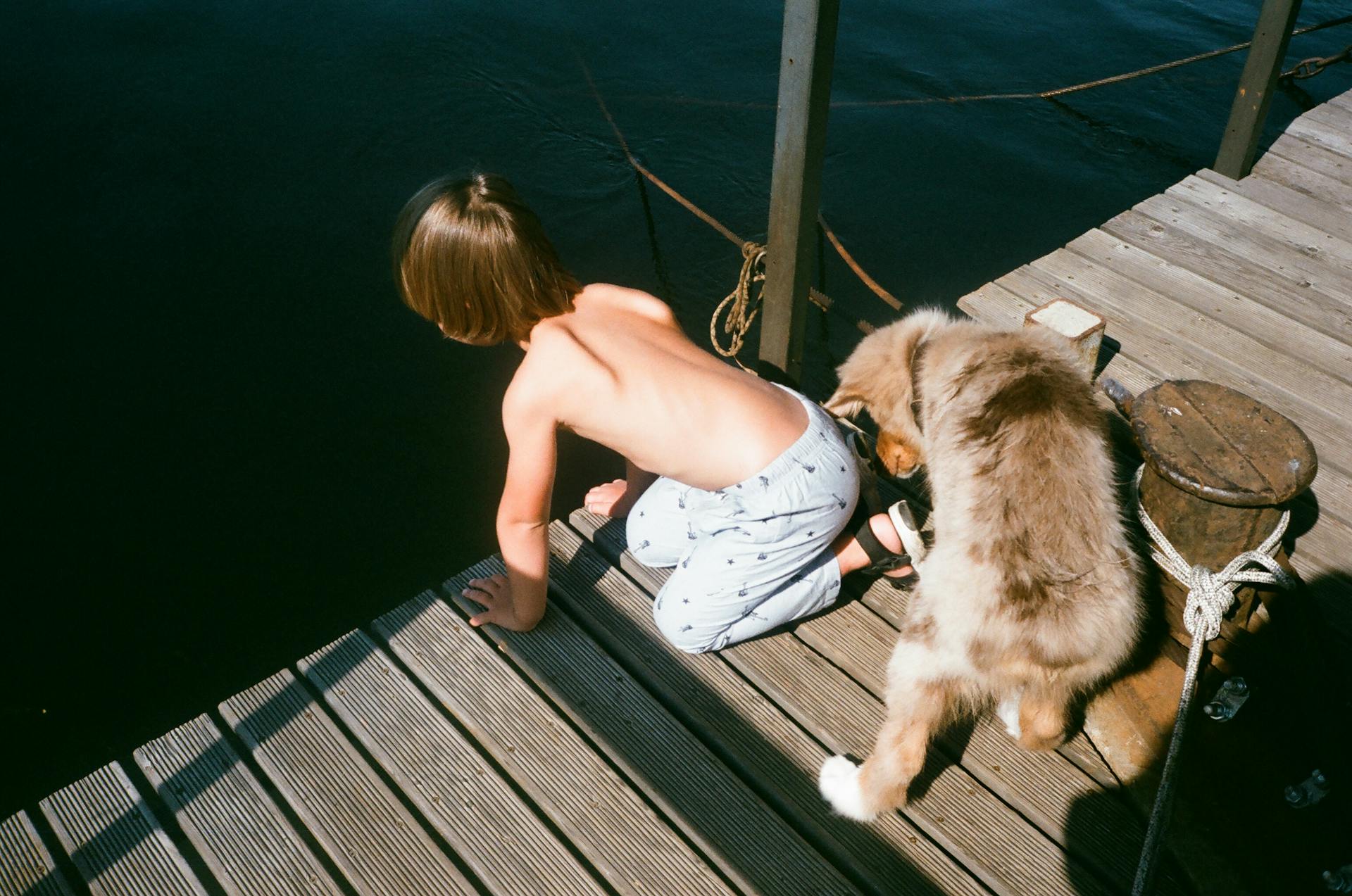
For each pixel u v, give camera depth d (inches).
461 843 84.9
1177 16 341.1
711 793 89.3
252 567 153.7
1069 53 319.0
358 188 251.1
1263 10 183.6
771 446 85.6
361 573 153.2
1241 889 80.3
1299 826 83.7
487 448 175.2
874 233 235.6
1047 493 76.4
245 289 212.5
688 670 100.2
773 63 317.7
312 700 96.5
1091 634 74.6
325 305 207.9
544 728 94.2
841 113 286.4
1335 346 152.9
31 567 154.0
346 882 82.7
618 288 91.9
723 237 238.5
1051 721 87.9
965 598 76.9
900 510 99.3
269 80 305.7
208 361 192.2
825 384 192.9
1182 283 168.4
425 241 79.8
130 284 214.1
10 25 338.3
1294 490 86.4
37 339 197.8
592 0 364.2
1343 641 106.7
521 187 257.0
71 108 285.9
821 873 83.7
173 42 329.1
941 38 330.3
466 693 97.4
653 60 321.7
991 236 233.3
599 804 88.0
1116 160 263.6
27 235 229.8
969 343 93.2
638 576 110.0
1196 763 88.4
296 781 89.4
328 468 170.7
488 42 332.8
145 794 91.7
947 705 83.0
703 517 93.0
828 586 98.8
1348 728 80.7
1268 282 168.6
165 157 263.0
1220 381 145.6
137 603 148.1
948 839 85.8
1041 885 82.7
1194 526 91.8
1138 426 93.4
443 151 271.1
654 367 84.1
